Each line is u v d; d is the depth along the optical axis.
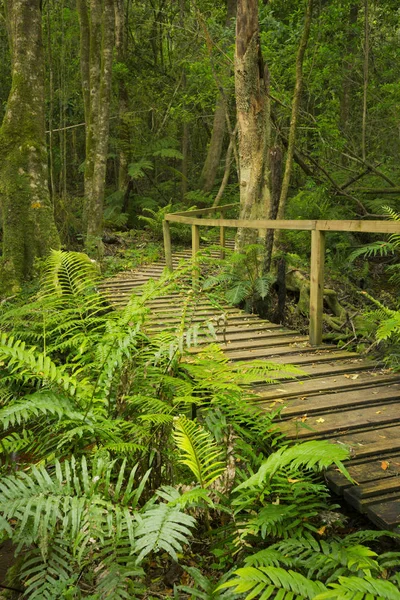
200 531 3.10
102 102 13.09
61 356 5.46
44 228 7.90
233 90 14.98
